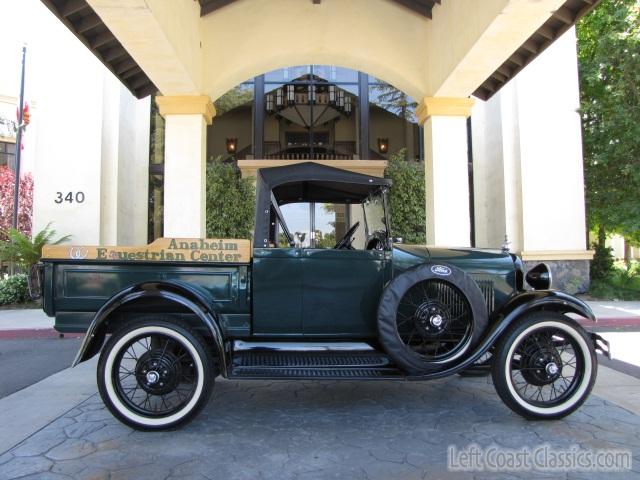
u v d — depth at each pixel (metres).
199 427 3.30
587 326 7.45
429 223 7.37
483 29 5.23
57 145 9.70
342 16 7.16
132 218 11.22
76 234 9.69
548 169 10.18
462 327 3.64
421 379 3.28
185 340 3.22
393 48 7.23
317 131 12.43
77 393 4.12
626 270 12.04
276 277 3.56
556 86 10.23
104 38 5.99
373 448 2.95
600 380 4.43
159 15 5.00
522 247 10.13
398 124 12.41
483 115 11.43
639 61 9.59
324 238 4.09
